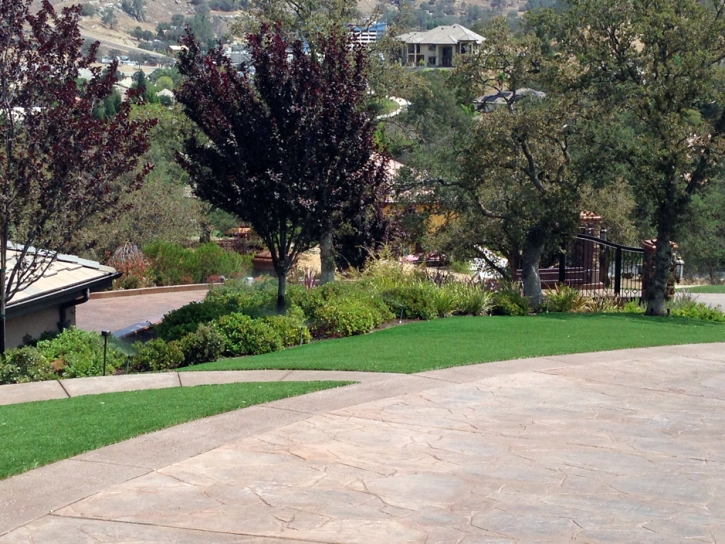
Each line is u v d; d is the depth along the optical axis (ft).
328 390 31.65
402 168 71.77
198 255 88.79
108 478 22.07
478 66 72.23
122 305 74.59
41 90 38.27
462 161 66.23
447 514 19.99
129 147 39.78
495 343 42.60
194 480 22.07
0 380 36.29
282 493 21.26
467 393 31.63
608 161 61.31
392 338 44.80
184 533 18.86
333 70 46.91
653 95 55.67
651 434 26.76
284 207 47.06
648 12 55.21
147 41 585.22
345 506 20.45
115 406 29.09
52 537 18.62
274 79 45.70
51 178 38.60
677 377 35.24
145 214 96.27
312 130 45.29
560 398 31.27
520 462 23.82
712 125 56.34
